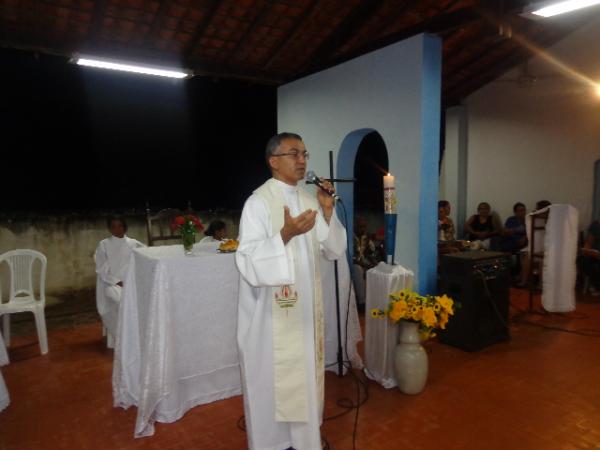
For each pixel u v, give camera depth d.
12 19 4.06
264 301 2.11
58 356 3.95
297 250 2.10
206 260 2.94
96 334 4.56
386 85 4.20
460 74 6.71
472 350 3.89
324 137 4.98
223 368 3.09
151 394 2.69
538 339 4.21
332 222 2.28
